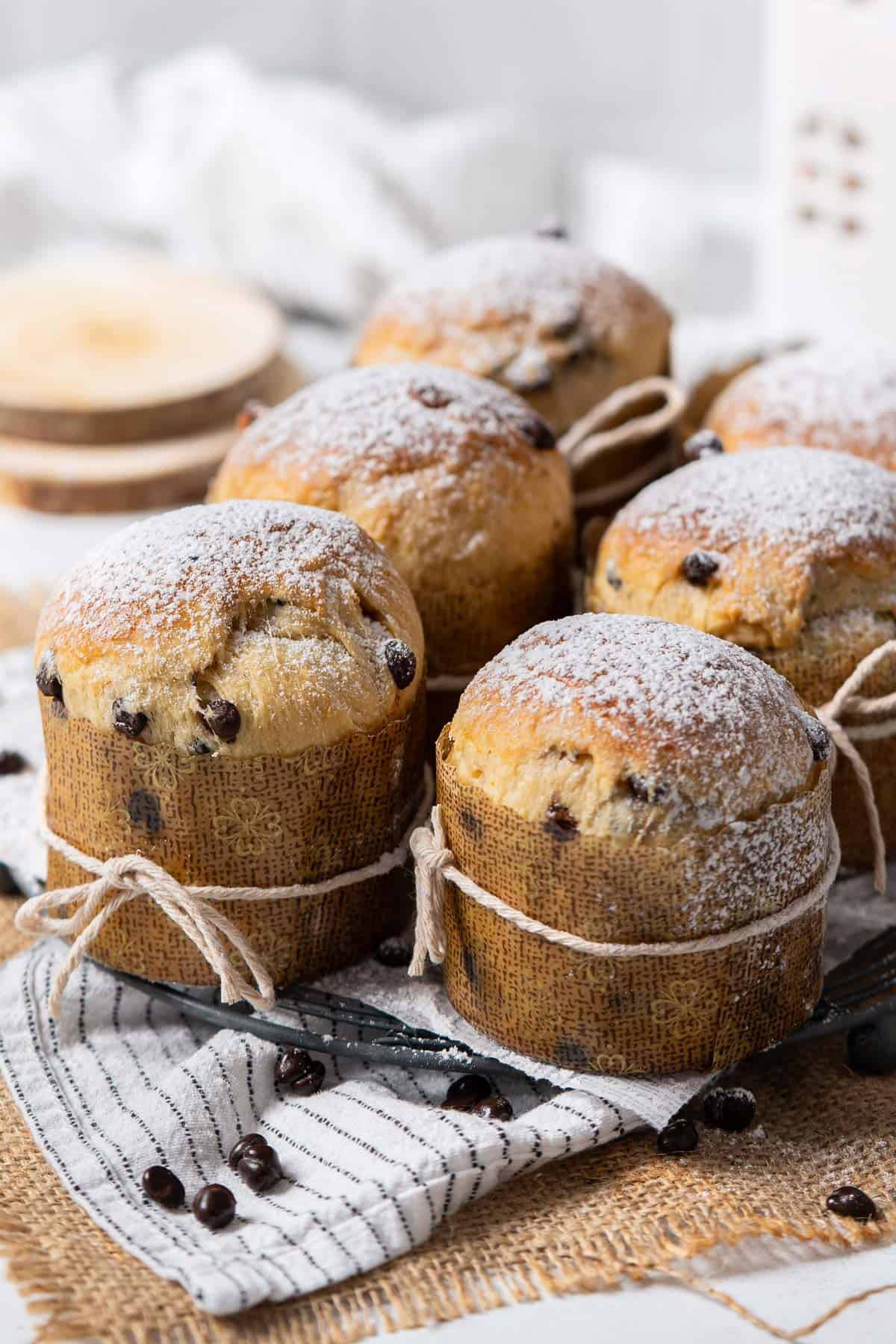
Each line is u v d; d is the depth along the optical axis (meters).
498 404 0.55
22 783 0.57
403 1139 0.48
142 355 0.82
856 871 0.54
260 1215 0.47
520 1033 0.49
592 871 0.47
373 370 0.56
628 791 0.47
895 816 0.54
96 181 1.02
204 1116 0.49
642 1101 0.48
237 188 0.98
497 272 0.61
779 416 0.58
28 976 0.52
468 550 0.54
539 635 0.50
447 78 1.10
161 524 0.51
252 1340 0.45
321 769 0.49
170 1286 0.46
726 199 1.02
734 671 0.48
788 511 0.52
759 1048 0.49
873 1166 0.48
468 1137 0.47
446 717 0.55
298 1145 0.48
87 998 0.51
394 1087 0.50
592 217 1.00
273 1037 0.50
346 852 0.50
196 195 0.98
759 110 1.03
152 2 1.09
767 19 0.99
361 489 0.53
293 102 1.01
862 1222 0.47
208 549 0.50
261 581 0.49
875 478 0.53
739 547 0.52
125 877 0.49
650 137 1.08
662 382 0.59
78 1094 0.49
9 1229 0.47
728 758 0.47
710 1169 0.48
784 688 0.49
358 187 0.94
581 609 0.57
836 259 0.74
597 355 0.60
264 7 1.09
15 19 1.09
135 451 0.76
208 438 0.77
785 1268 0.46
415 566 0.53
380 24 1.08
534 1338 0.45
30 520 0.75
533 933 0.48
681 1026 0.48
